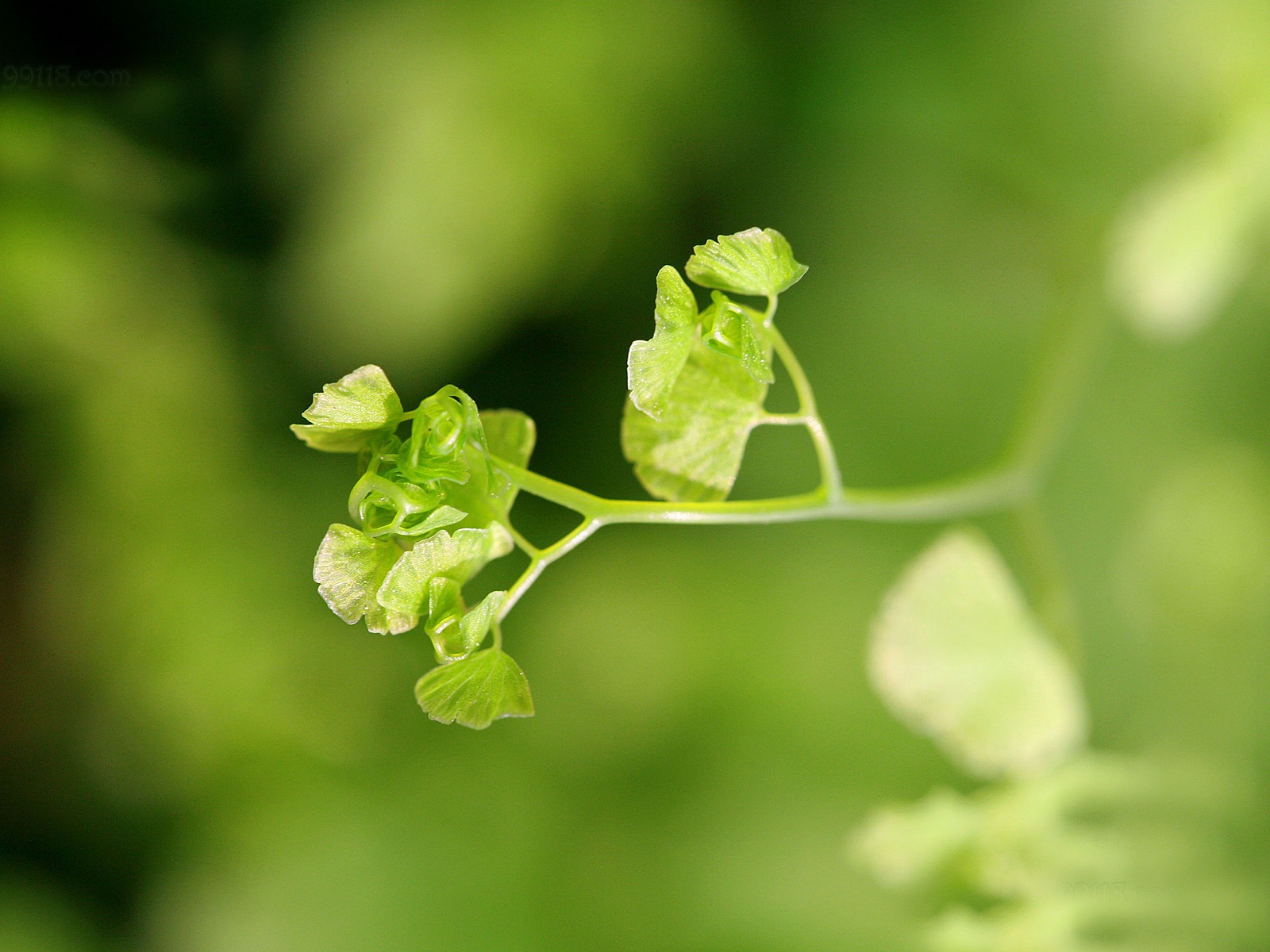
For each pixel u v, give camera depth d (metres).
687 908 0.26
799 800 0.26
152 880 0.30
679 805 0.27
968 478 0.20
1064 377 0.21
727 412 0.17
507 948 0.27
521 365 0.28
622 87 0.26
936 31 0.25
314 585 0.30
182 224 0.29
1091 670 0.25
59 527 0.31
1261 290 0.24
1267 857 0.21
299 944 0.27
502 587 0.28
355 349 0.28
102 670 0.31
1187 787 0.21
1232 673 0.23
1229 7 0.23
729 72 0.26
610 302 0.27
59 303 0.29
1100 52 0.24
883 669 0.19
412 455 0.16
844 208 0.27
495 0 0.27
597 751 0.27
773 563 0.27
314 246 0.28
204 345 0.30
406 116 0.27
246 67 0.28
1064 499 0.26
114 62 0.29
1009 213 0.25
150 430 0.31
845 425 0.26
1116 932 0.20
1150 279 0.22
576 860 0.27
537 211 0.27
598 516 0.17
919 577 0.19
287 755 0.30
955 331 0.26
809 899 0.25
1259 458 0.24
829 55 0.26
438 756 0.29
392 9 0.27
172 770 0.30
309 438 0.16
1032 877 0.20
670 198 0.27
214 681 0.30
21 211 0.29
